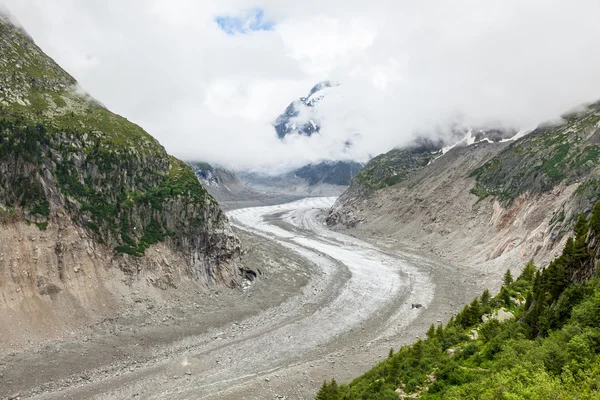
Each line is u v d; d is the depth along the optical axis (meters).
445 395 33.81
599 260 35.94
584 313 32.09
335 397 41.59
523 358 31.48
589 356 27.92
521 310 51.84
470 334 50.25
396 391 39.00
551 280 40.66
